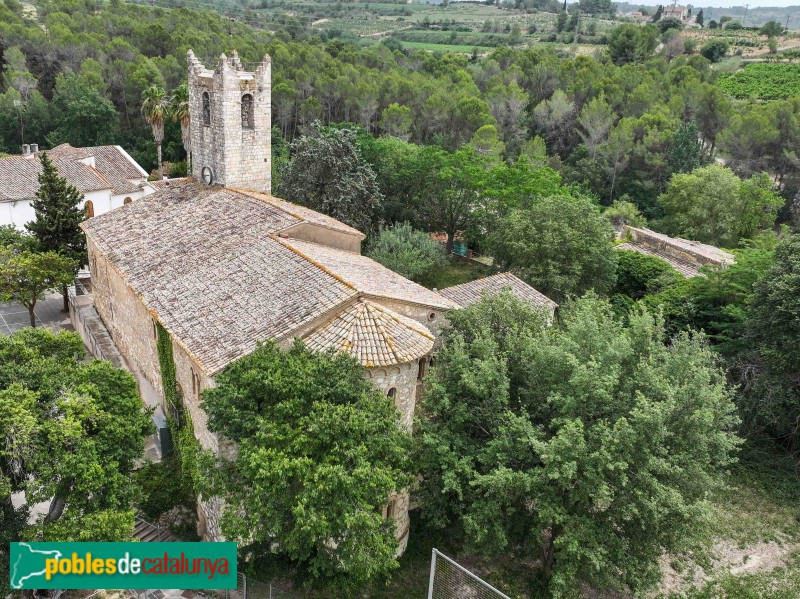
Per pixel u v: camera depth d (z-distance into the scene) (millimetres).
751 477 36406
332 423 21906
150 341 35250
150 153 97750
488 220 58375
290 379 22984
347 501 21375
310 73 105938
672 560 30234
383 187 66000
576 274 47469
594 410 26547
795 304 34812
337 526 21516
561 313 35156
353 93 100750
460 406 27344
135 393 26125
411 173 64250
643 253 59250
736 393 38531
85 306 48812
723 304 45844
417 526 30406
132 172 72125
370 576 22594
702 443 25484
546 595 27266
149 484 30703
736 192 76250
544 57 122938
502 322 31516
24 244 47969
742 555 30828
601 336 27750
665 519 25000
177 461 32406
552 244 47062
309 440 21891
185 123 65250
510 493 26234
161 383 34219
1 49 109188
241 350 26281
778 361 36562
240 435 23125
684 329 45531
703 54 146375
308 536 21500
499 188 59750
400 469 24141
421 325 29156
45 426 21531
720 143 90688
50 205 49031
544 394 28047
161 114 72812
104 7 142250
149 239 37750
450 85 111750
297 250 32000
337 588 25844
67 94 96938
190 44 114062
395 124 93375
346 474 20859
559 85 113188
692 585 28906
